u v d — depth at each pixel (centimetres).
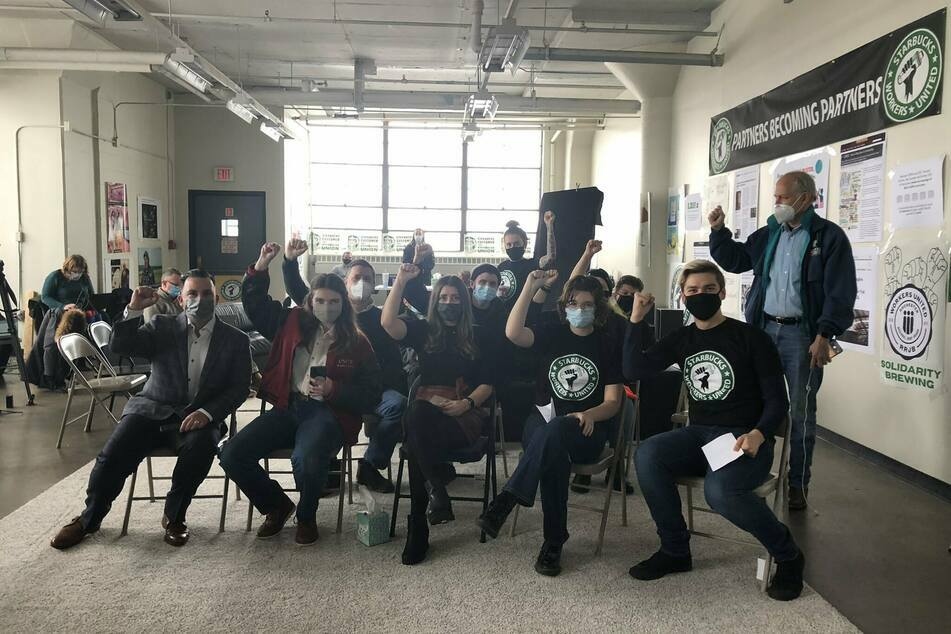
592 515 338
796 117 515
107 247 858
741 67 619
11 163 752
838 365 464
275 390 313
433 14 738
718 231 358
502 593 256
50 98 749
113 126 872
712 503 253
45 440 476
